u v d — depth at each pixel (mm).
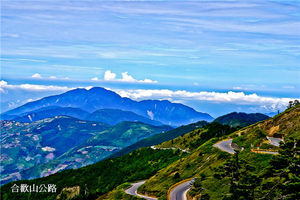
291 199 50438
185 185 105000
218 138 149375
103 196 141500
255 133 125688
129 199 117938
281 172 54844
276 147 99312
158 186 118312
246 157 91188
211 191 81688
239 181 63250
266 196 54688
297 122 118375
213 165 104938
